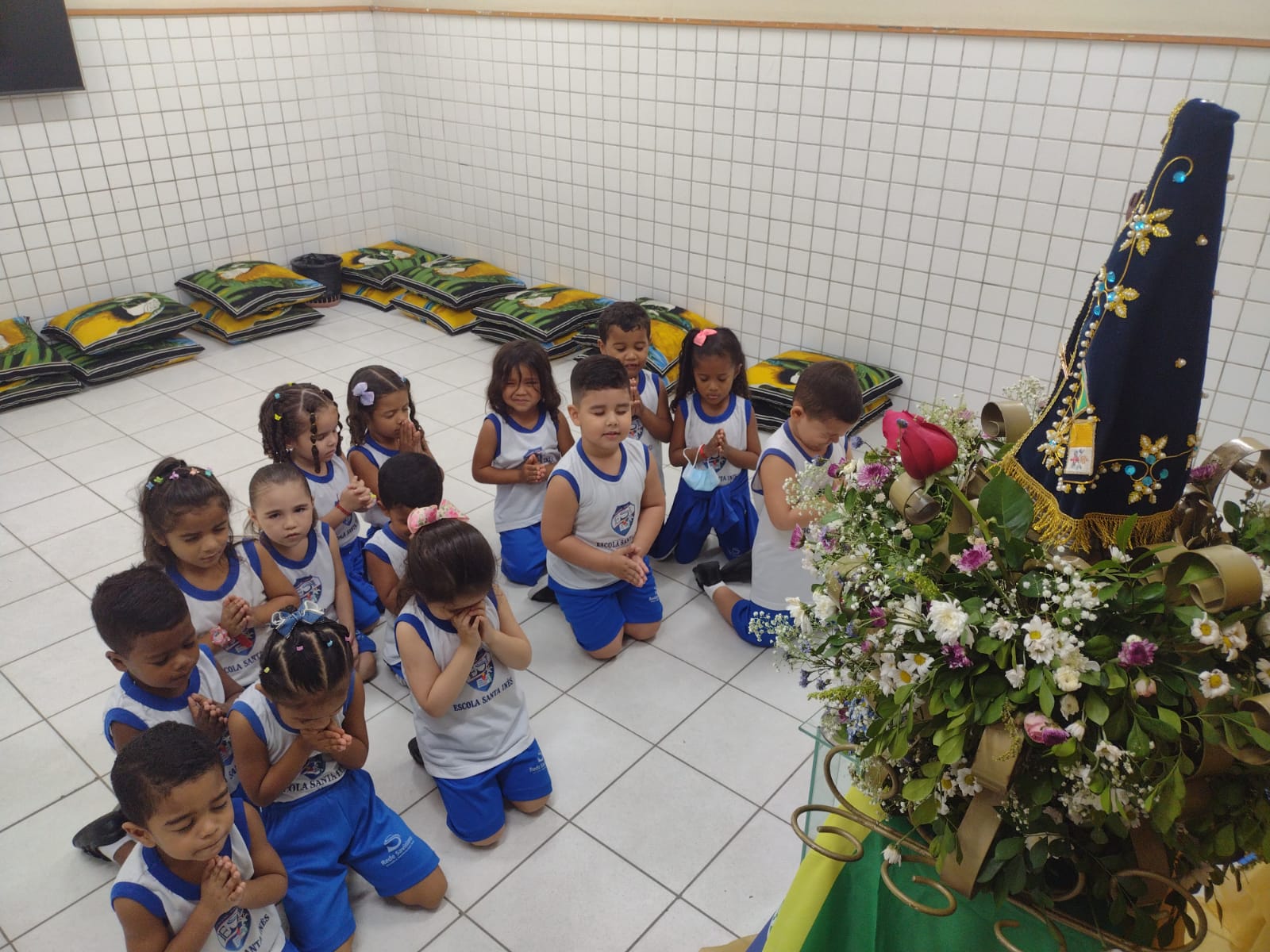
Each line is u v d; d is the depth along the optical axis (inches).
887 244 137.9
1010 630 33.9
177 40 171.0
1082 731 32.0
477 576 67.1
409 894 69.3
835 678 40.6
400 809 79.2
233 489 127.4
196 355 173.9
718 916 69.1
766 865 73.3
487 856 74.5
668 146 157.8
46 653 97.0
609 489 89.6
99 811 78.8
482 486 128.6
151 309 167.9
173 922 54.9
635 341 106.1
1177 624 33.5
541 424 106.5
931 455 36.9
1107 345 34.8
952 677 35.2
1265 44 100.3
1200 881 35.9
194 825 51.2
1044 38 114.3
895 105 129.4
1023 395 49.4
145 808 50.2
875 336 144.9
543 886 71.8
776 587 93.8
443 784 73.7
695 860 73.8
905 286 138.4
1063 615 33.7
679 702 90.7
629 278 175.9
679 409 108.0
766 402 143.3
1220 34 103.0
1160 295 33.7
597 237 177.5
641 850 74.7
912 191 132.3
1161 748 33.1
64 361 156.1
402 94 200.1
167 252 182.1
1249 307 109.3
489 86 181.5
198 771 50.8
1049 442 37.4
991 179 124.5
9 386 151.8
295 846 66.2
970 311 133.1
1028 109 118.4
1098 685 32.9
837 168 138.5
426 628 71.1
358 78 199.9
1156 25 106.9
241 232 191.8
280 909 65.4
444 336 185.0
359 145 205.3
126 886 53.9
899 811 40.9
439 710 69.6
